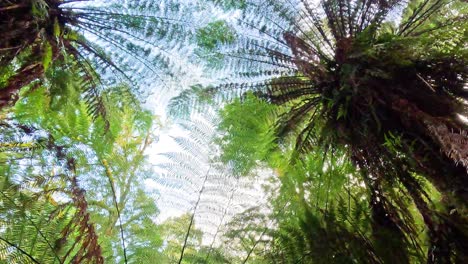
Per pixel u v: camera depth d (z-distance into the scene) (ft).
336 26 12.75
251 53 12.49
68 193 8.07
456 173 9.04
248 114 9.85
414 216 10.80
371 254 8.90
